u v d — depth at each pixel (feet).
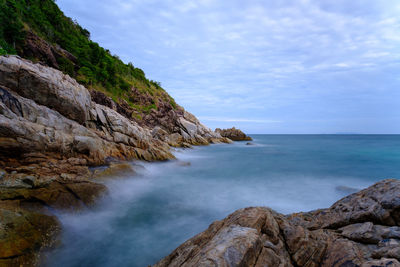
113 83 214.48
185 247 17.97
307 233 17.54
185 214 41.45
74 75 167.73
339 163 104.58
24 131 41.98
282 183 65.57
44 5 207.62
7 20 135.23
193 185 61.00
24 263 22.18
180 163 87.86
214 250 12.78
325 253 16.46
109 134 71.82
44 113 50.47
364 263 13.37
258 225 16.69
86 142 52.42
